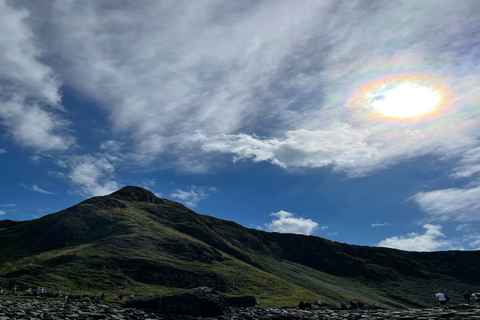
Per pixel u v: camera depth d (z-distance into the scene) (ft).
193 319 96.17
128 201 609.83
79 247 368.89
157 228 459.73
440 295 115.96
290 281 422.41
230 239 588.50
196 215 638.53
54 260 314.55
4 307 96.07
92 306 108.68
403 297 492.13
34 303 117.08
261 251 604.08
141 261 317.42
